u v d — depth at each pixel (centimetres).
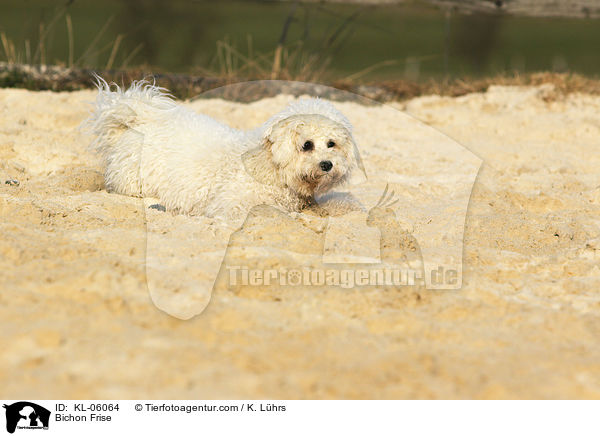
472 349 479
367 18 2572
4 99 1275
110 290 522
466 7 1983
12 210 708
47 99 1280
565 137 1295
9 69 1449
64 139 1071
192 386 410
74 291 510
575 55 2533
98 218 707
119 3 2981
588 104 1471
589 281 627
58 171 933
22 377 404
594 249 713
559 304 570
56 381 404
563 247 727
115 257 589
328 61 1677
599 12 1950
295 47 1894
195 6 3025
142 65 1631
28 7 2511
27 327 450
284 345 466
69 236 641
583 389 432
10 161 945
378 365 446
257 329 490
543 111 1441
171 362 431
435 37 2594
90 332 457
